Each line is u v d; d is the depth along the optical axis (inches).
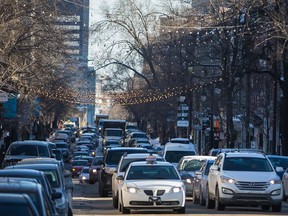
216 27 4963.1
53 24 3850.9
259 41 4446.4
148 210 2351.1
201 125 6476.4
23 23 3609.7
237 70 4992.6
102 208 2618.1
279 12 4109.3
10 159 3031.5
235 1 4394.7
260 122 5275.6
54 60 4217.5
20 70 3582.7
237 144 6943.9
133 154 2888.8
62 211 1590.8
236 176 2410.2
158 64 7047.2
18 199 943.7
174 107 7480.3
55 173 1772.9
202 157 3351.4
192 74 6122.1
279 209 2432.3
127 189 2267.5
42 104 6732.3
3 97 3464.6
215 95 6373.0
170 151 3907.5
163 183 2276.1
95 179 4648.1
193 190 2994.6
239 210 2513.5
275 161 3513.8
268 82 5457.7
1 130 4729.3
